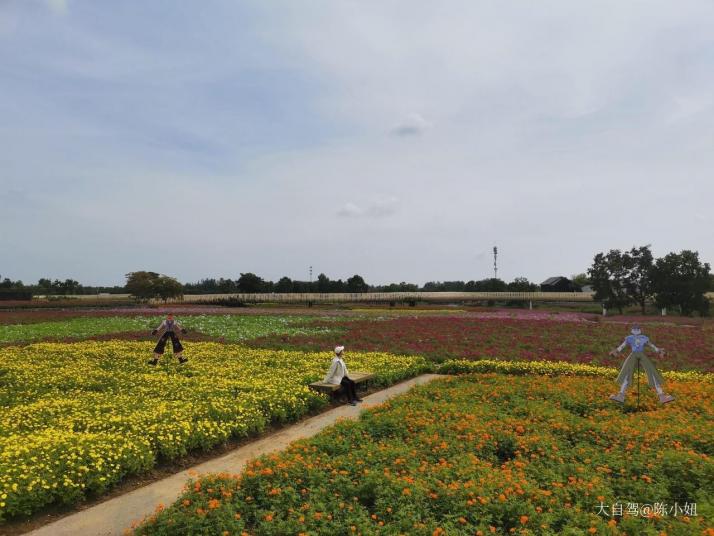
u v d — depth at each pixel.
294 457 7.86
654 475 7.39
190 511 6.26
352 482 7.06
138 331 29.17
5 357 19.38
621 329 31.05
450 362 19.20
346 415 12.66
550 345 24.19
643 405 11.91
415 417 10.69
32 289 86.06
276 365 18.20
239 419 10.73
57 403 11.48
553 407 11.67
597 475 7.38
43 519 6.90
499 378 15.69
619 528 5.89
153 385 14.03
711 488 6.93
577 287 92.06
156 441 9.14
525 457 8.45
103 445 8.34
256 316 41.78
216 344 23.88
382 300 69.44
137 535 6.07
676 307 60.22
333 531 5.86
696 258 55.00
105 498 7.66
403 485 6.74
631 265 56.53
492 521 6.15
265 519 6.19
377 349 23.09
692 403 11.80
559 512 6.17
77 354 20.09
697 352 22.11
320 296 69.50
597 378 15.87
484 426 9.72
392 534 5.72
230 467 9.00
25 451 7.70
